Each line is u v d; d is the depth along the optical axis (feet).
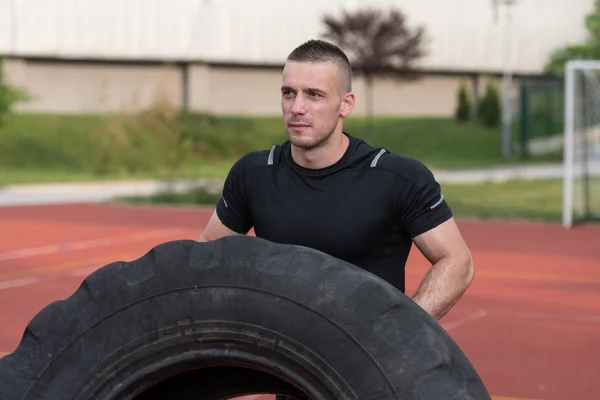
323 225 11.00
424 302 10.87
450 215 11.11
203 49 138.72
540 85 127.44
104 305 9.57
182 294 9.41
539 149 127.03
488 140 133.18
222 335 9.34
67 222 58.44
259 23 142.72
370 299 9.09
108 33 132.05
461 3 151.94
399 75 119.14
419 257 42.52
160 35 135.85
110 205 69.36
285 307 9.16
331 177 11.02
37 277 38.47
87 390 9.50
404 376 8.82
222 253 9.46
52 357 9.57
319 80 10.61
